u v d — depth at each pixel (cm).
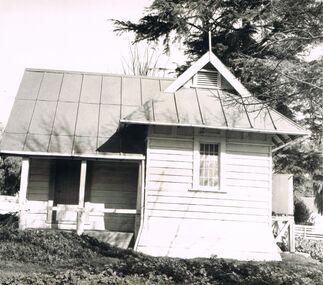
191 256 1700
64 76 2159
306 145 2395
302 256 1880
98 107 2012
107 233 1803
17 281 1046
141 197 1766
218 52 2709
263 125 1780
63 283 1034
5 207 2206
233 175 1802
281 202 2473
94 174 1969
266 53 2369
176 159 1784
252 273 1295
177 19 2647
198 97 1872
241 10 2612
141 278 1130
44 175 1953
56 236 1570
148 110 1766
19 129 1845
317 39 1380
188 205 1759
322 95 1295
